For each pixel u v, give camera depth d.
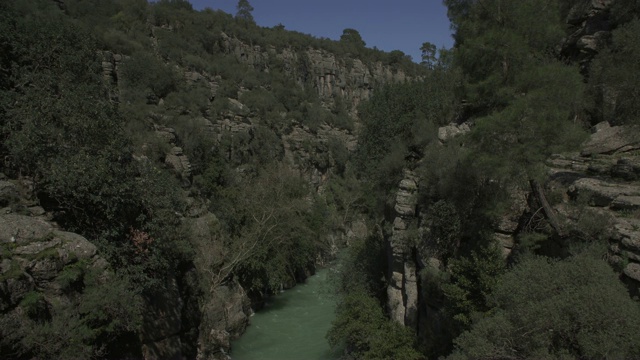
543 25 14.57
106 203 16.72
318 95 104.12
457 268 15.32
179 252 21.59
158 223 19.20
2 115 16.92
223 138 48.31
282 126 65.56
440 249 19.31
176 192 21.58
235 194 39.06
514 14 14.42
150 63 48.06
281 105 72.12
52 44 21.47
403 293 22.66
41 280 13.46
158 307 19.30
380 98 41.34
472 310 14.12
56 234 14.77
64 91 18.64
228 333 25.38
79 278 14.38
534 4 14.58
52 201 17.08
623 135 18.20
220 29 86.81
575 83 13.83
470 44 14.66
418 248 20.64
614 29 19.78
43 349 11.92
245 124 55.28
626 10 19.28
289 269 38.84
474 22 15.45
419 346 19.20
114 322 14.16
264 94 71.56
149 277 18.53
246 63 88.75
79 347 12.64
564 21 23.44
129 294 14.80
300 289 39.56
